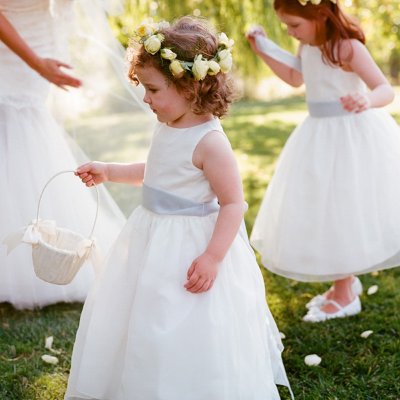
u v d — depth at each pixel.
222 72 2.07
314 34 2.97
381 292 3.37
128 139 3.54
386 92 2.91
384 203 2.97
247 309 2.09
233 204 2.05
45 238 2.26
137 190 3.59
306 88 3.12
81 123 3.48
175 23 2.13
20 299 3.13
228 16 7.77
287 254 3.04
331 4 2.96
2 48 3.07
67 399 2.21
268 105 10.98
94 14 3.39
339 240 2.95
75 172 2.32
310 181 3.01
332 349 2.79
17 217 3.05
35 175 3.10
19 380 2.56
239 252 2.16
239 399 2.03
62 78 2.98
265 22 7.50
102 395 2.13
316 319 3.07
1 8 3.03
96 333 2.12
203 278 1.99
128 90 3.48
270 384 2.15
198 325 2.00
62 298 3.20
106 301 2.14
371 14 11.21
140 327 2.01
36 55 2.93
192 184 2.10
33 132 3.14
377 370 2.60
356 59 2.95
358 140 2.99
